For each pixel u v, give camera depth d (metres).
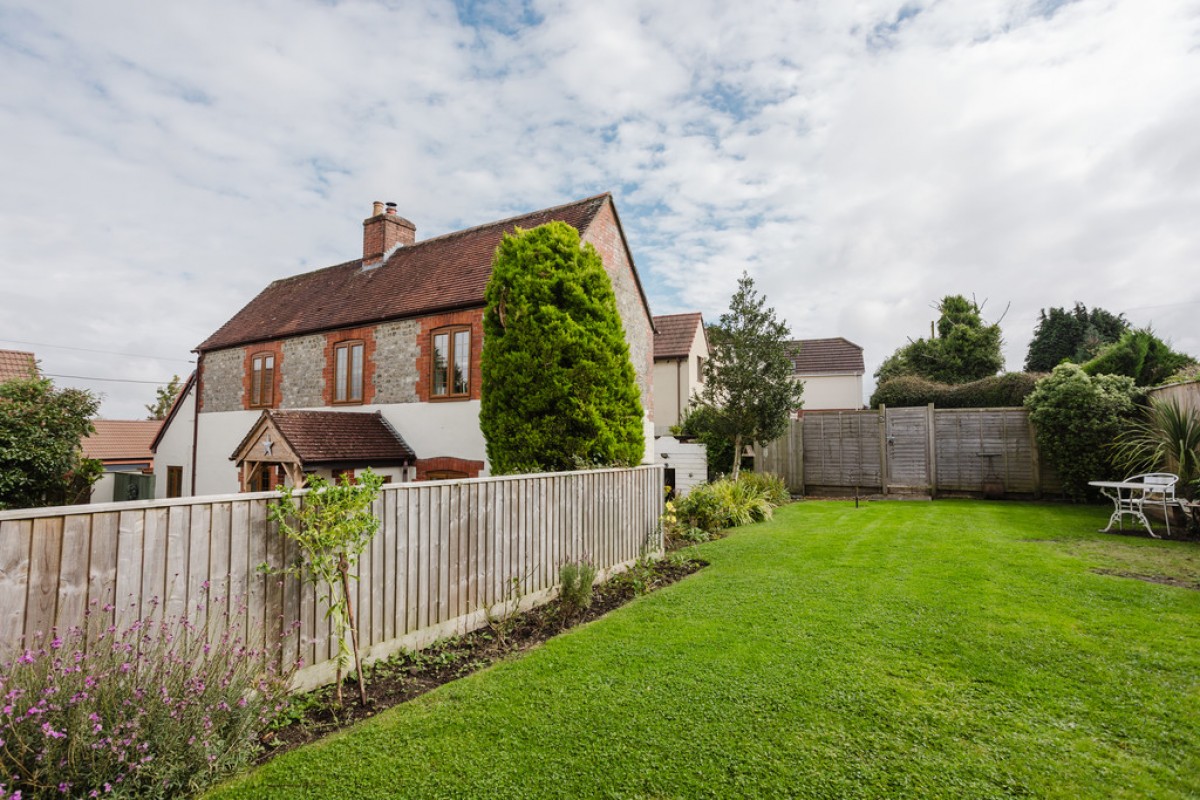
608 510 8.02
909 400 21.28
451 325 13.21
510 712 3.75
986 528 10.17
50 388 12.89
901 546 8.72
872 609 5.67
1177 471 10.05
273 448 12.15
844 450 16.69
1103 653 4.45
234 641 3.43
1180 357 16.62
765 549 8.93
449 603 5.38
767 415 14.32
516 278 10.20
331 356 15.78
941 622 5.23
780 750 3.23
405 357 14.02
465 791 2.91
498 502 6.02
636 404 10.80
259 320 18.98
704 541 10.23
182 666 3.05
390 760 3.21
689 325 25.94
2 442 11.88
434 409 13.32
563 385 9.66
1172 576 6.66
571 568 6.10
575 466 9.24
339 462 12.00
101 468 16.30
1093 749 3.19
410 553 5.00
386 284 16.19
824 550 8.62
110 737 2.53
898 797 2.80
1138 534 9.34
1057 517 11.32
